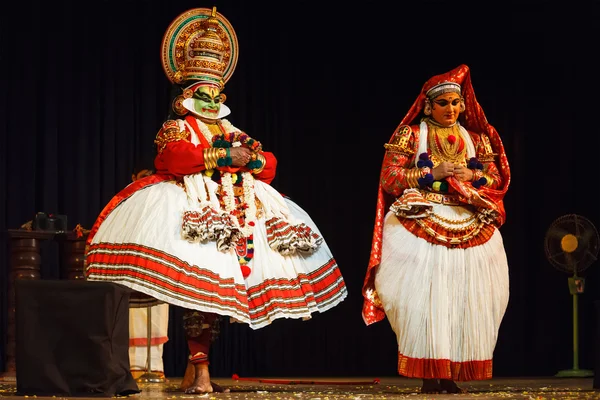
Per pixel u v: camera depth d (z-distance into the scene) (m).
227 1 10.03
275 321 10.12
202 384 4.98
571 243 8.99
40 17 8.98
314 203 10.40
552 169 10.42
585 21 10.36
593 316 10.14
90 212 9.05
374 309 5.63
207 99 5.42
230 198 5.21
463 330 5.38
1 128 8.67
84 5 9.20
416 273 5.37
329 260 5.57
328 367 10.27
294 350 10.17
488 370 5.41
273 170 5.52
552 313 10.34
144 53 9.48
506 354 10.30
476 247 5.45
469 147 5.63
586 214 10.28
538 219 10.43
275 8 10.32
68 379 4.55
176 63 5.57
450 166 5.41
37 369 4.56
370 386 6.89
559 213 10.38
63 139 8.98
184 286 4.84
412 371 5.31
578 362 9.77
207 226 4.93
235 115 10.04
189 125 5.34
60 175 8.95
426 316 5.33
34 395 4.57
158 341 7.71
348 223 10.50
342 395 5.14
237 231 5.03
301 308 5.22
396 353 10.50
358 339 10.42
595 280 10.18
